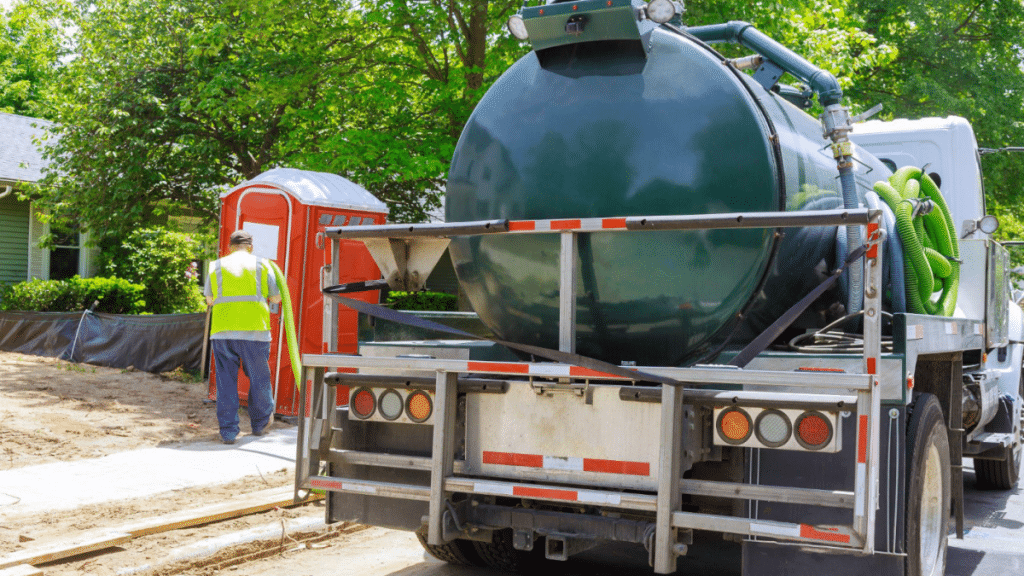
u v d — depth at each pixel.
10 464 6.66
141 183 16.66
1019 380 7.57
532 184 3.96
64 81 17.11
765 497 3.35
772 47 4.68
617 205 3.79
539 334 4.07
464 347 4.27
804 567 3.52
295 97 13.68
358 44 13.69
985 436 6.50
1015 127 20.88
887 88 21.95
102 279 17.97
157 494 5.97
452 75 12.73
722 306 3.75
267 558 5.18
